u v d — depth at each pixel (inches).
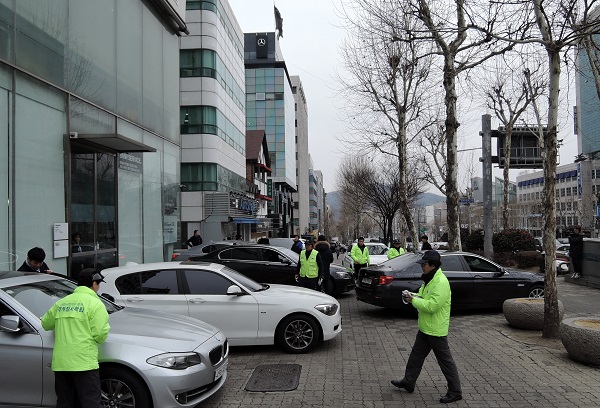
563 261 770.2
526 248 903.1
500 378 247.8
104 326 171.3
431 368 268.8
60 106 462.0
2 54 381.7
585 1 357.1
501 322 397.7
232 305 295.3
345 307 495.2
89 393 168.4
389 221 1545.3
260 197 2215.8
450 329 371.2
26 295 201.6
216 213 1343.5
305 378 251.6
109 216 566.3
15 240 394.3
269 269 501.4
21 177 404.5
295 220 3973.9
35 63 424.8
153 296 293.6
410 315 443.2
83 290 175.0
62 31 467.5
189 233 1349.7
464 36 519.5
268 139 2920.8
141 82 658.8
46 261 434.6
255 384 241.1
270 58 2979.8
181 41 1359.5
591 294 562.6
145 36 676.1
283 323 300.7
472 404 211.5
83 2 507.8
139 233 651.5
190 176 1352.1
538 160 944.3
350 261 802.2
